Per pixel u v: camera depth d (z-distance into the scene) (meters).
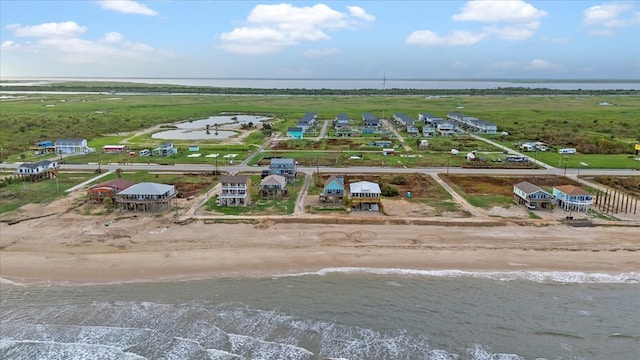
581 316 44.81
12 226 66.94
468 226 67.69
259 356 38.62
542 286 50.47
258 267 54.41
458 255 57.88
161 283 50.66
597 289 49.94
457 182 93.56
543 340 41.16
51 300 47.16
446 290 49.44
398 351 39.44
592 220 69.81
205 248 59.50
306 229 66.38
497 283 51.03
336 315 44.62
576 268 54.66
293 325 43.00
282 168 93.56
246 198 76.94
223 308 45.75
